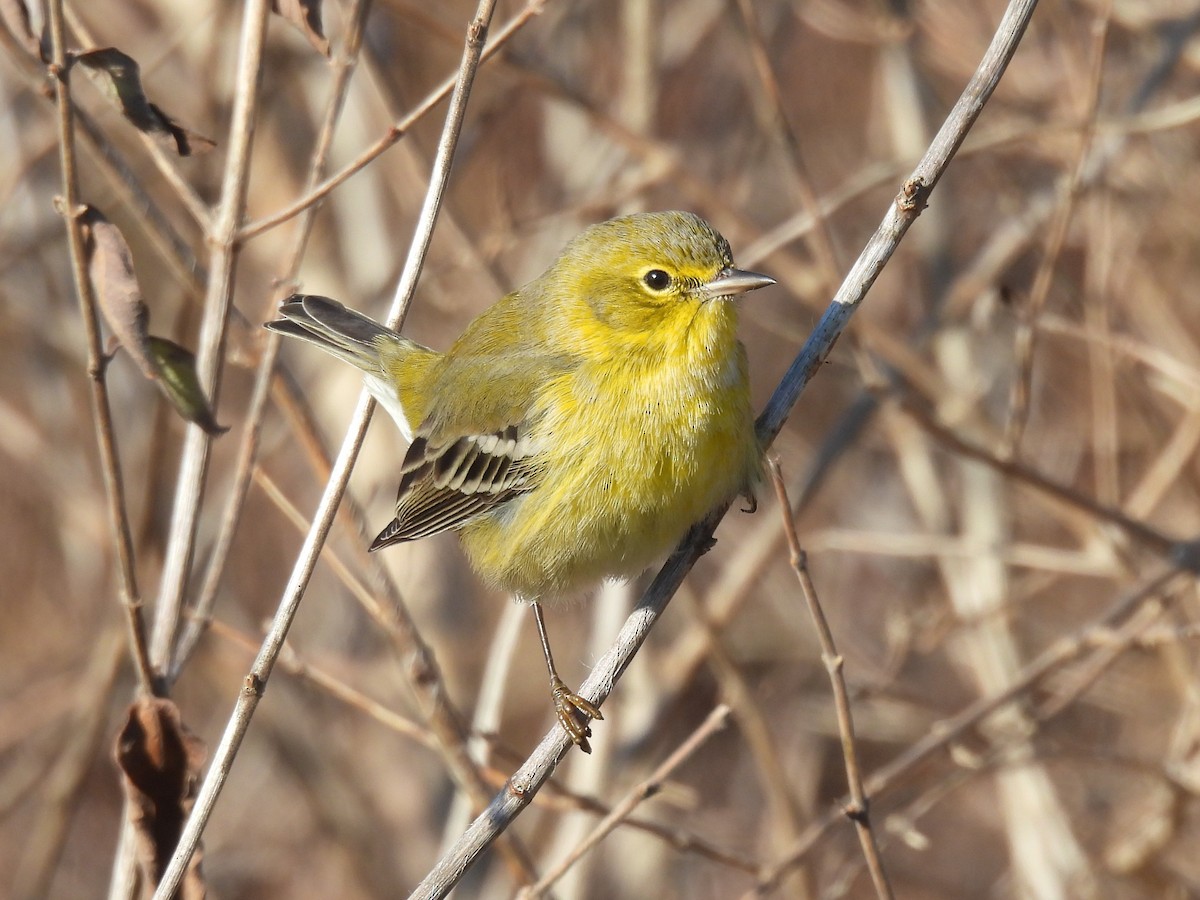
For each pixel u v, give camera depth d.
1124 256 14.26
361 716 15.21
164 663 8.05
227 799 16.05
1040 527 15.58
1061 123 12.19
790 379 8.34
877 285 16.38
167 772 7.79
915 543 12.31
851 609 16.16
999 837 15.57
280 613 7.00
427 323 14.52
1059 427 15.60
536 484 8.62
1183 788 11.53
